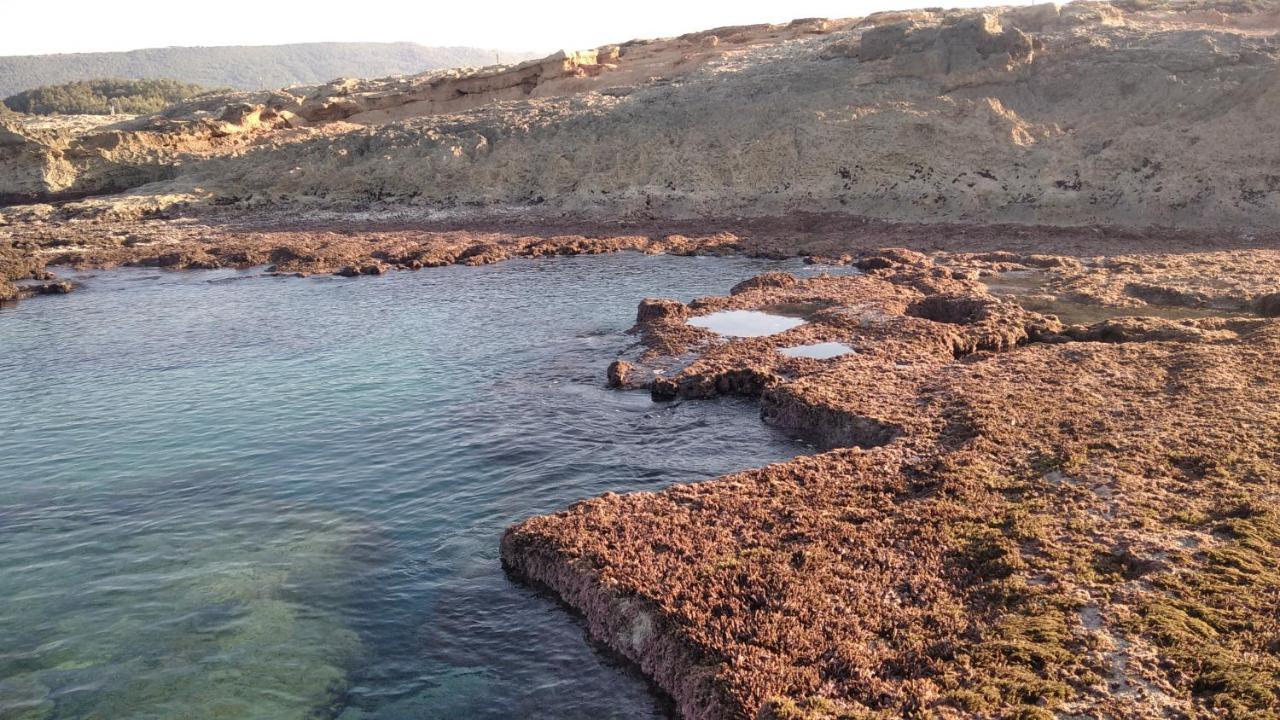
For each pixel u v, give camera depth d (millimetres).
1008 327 29141
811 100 68688
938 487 16422
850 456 18188
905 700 10711
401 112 97938
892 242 50906
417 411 24594
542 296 40938
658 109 74188
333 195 73250
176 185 77625
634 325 33719
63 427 24234
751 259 50000
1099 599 12484
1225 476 16109
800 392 22531
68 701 12312
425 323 35875
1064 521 14781
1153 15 76188
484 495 18906
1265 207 49719
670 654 12211
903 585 13281
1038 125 61375
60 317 39219
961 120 62875
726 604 12875
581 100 81688
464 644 13516
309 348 32219
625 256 52094
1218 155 53719
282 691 12484
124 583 15586
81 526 17953
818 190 61688
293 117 97438
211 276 49375
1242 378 21797
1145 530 14312
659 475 19750
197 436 23141
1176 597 12391
